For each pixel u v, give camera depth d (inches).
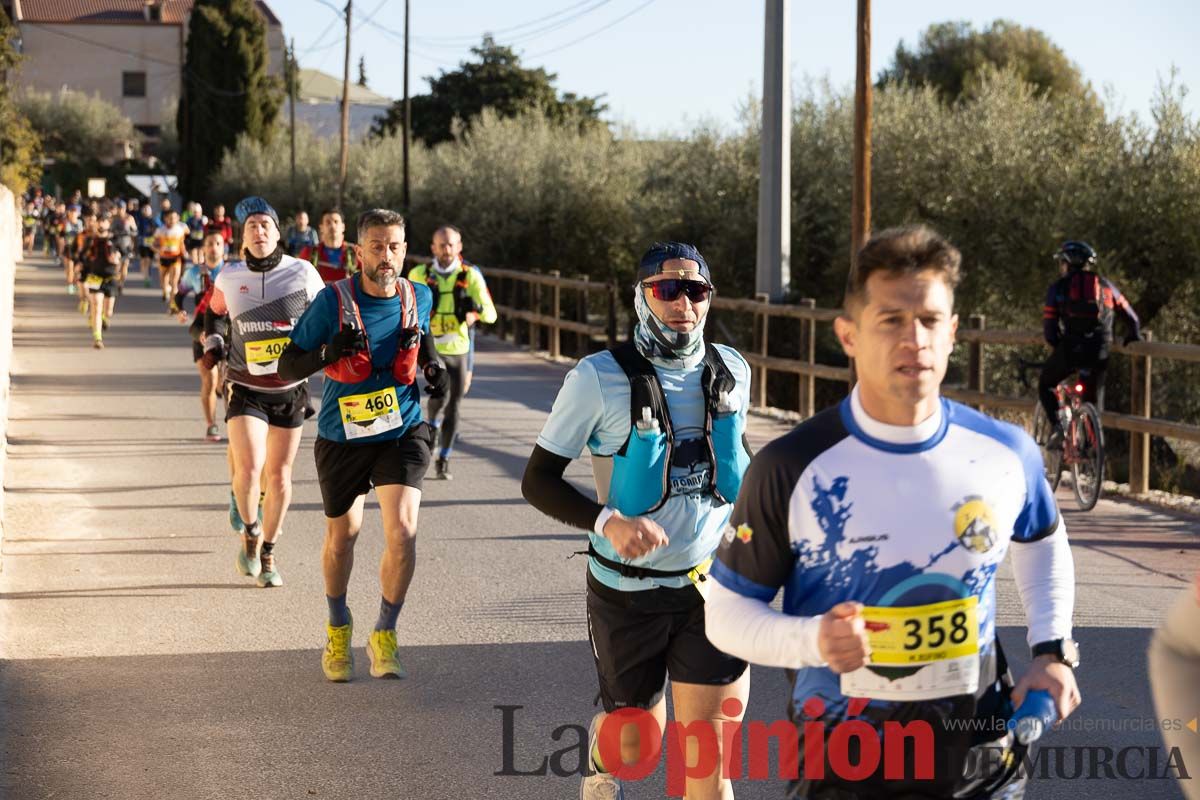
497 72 2123.5
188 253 1207.6
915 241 95.3
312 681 222.1
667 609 140.0
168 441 475.8
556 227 1120.8
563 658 234.7
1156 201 632.4
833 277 818.8
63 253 1609.3
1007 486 97.7
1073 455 378.9
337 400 213.8
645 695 143.8
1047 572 104.0
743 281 879.7
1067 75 1524.4
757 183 883.4
